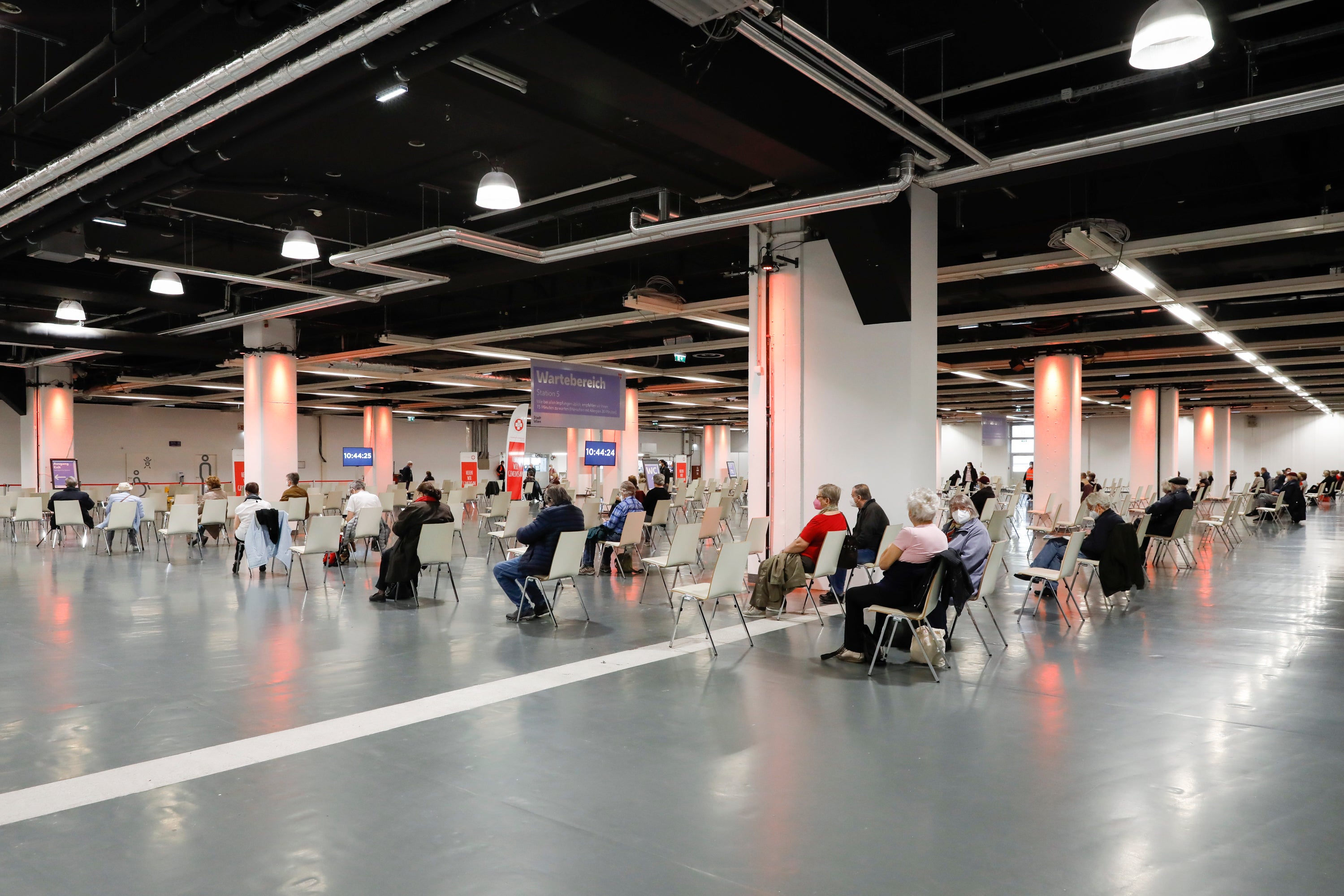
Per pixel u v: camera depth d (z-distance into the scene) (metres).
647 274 12.70
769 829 3.09
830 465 8.77
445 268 11.21
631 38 5.08
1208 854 2.88
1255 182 8.42
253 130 6.03
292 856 2.88
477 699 4.79
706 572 10.44
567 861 2.84
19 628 6.88
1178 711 4.55
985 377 21.14
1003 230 9.65
